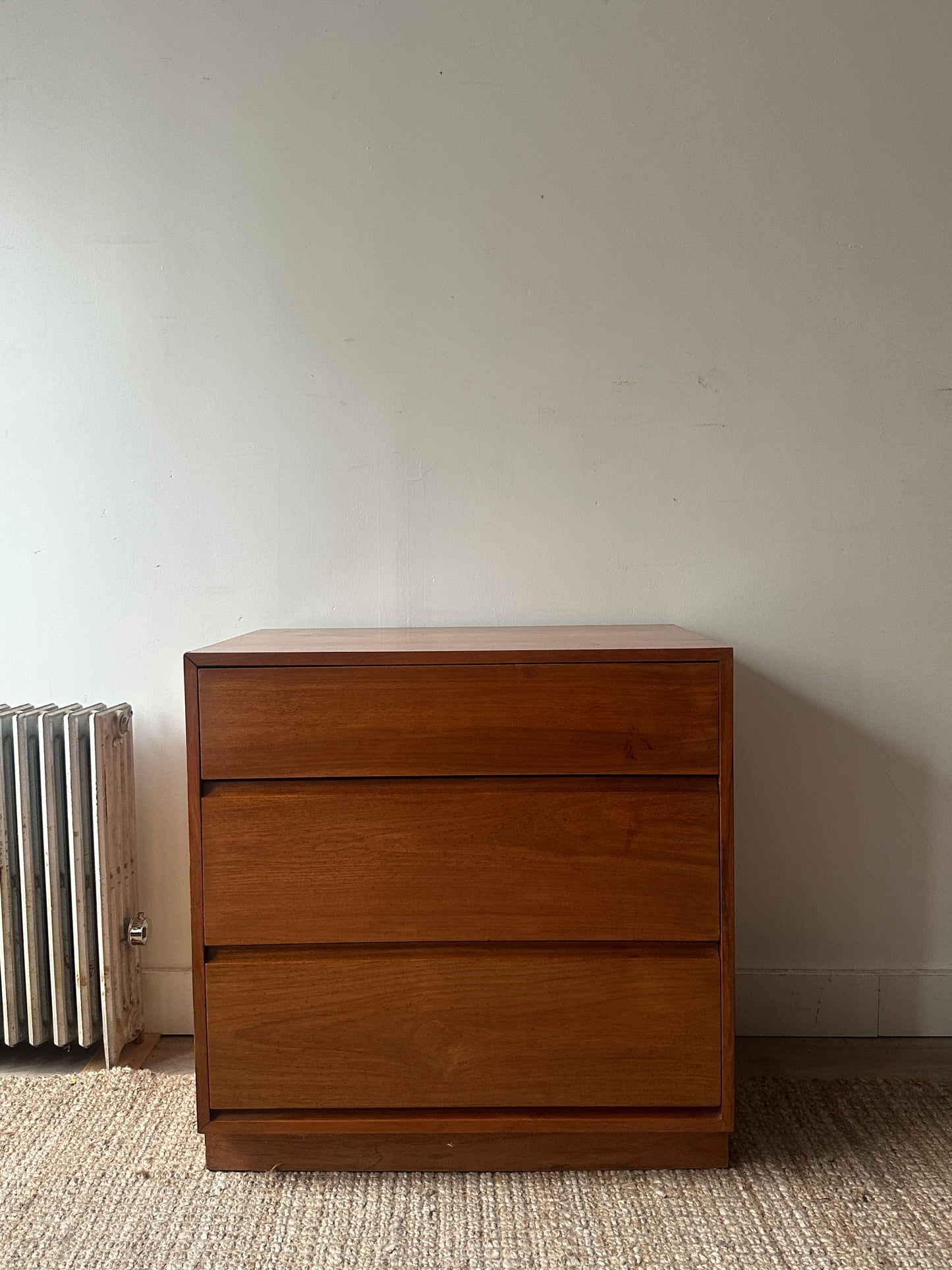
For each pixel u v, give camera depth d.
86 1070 1.69
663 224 1.79
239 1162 1.41
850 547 1.82
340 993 1.36
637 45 1.77
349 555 1.84
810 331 1.80
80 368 1.83
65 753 1.68
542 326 1.81
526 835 1.35
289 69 1.78
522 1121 1.36
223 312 1.81
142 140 1.80
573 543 1.83
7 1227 1.27
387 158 1.79
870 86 1.77
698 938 1.35
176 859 1.86
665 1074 1.36
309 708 1.35
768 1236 1.25
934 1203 1.31
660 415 1.81
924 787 1.84
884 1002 1.84
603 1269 1.19
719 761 1.34
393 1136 1.41
